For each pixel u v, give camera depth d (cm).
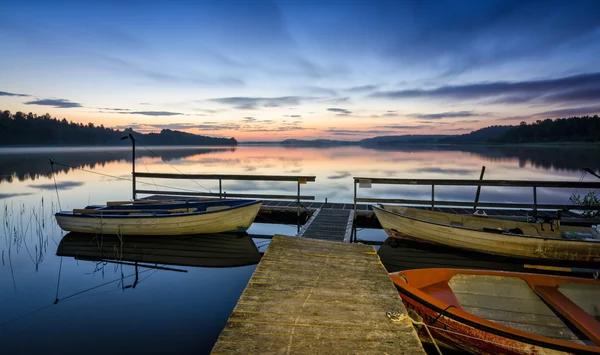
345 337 288
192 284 613
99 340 434
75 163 4234
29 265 699
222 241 870
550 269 616
